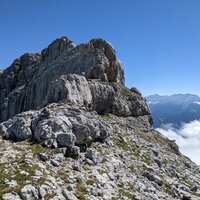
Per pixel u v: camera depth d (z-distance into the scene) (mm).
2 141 38500
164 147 65062
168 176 44406
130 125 72875
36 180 27109
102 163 37094
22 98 102312
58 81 60438
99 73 76312
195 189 42062
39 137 37938
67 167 32500
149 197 32812
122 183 33719
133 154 46812
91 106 65375
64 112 43562
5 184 25750
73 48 94188
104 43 84875
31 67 126750
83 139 38750
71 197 26344
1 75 137875
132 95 85375
